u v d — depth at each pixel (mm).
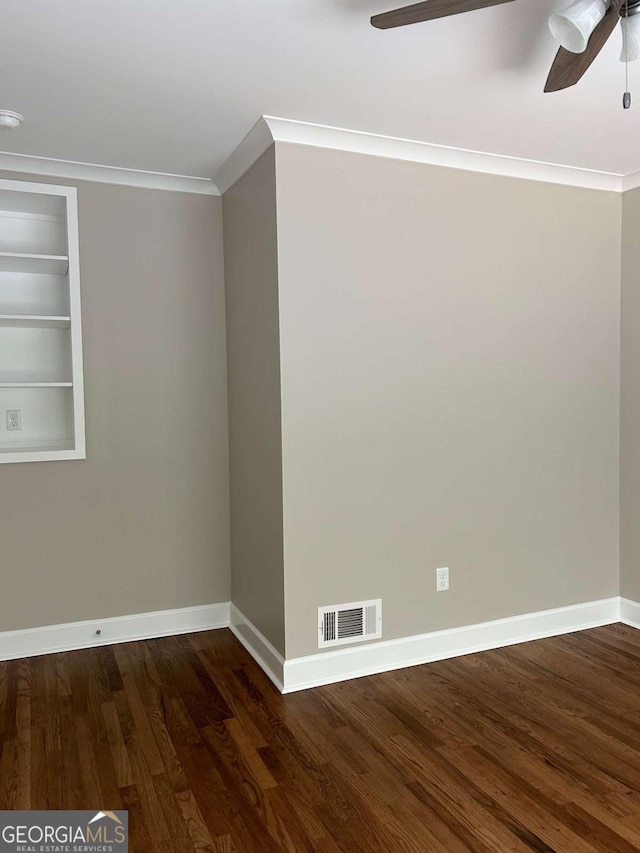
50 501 3193
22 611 3168
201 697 2734
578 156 3115
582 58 1852
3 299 3275
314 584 2826
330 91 2391
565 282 3377
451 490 3121
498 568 3262
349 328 2850
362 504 2914
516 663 3068
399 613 3020
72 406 3221
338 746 2344
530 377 3303
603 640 3350
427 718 2543
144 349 3342
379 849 1821
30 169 3070
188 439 3451
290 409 2744
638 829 1897
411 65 2203
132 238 3291
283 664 2785
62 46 2051
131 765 2234
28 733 2451
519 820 1937
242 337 3205
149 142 2855
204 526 3500
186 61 2160
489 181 3148
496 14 1907
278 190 2689
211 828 1910
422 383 3025
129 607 3367
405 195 2949
